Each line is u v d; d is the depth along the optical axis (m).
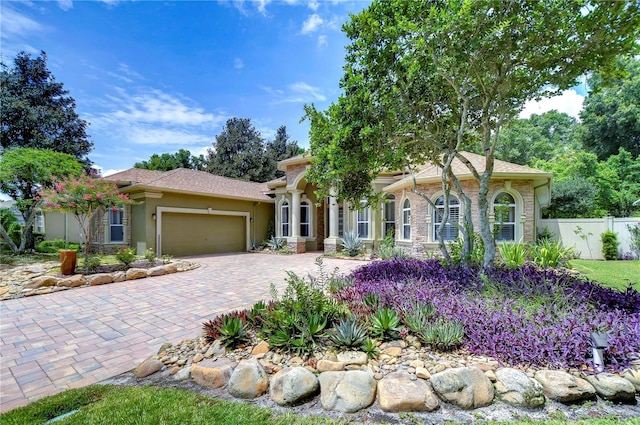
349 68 6.99
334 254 16.00
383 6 6.81
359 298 5.79
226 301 7.36
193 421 2.95
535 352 3.68
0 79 16.94
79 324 5.85
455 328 4.15
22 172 13.02
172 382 3.77
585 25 5.82
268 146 37.47
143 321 6.00
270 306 5.18
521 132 29.05
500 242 12.16
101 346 4.89
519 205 12.14
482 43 5.82
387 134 7.51
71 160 14.41
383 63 7.07
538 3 5.64
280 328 4.34
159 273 10.66
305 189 19.58
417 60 6.55
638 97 22.28
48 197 9.82
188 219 16.69
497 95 7.40
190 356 4.25
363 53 7.13
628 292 5.64
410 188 14.36
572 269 9.83
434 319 4.64
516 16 5.66
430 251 13.05
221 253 18.14
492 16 5.91
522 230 12.05
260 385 3.47
